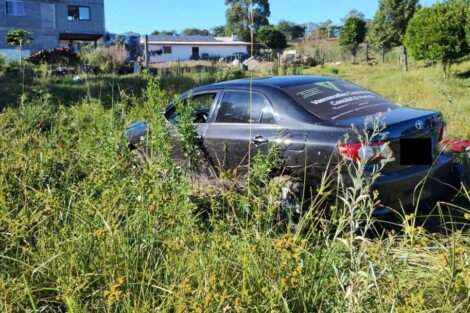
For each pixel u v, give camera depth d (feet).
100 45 130.62
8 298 10.18
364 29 140.67
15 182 14.69
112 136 16.10
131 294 10.07
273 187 12.09
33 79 68.49
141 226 11.69
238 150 17.33
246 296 8.96
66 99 49.32
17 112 24.63
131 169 14.38
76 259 11.10
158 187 12.57
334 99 16.90
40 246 11.84
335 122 15.46
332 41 212.84
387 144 14.17
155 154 15.21
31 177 15.21
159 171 13.21
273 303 8.83
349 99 17.07
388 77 65.57
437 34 63.41
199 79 64.49
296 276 9.18
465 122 27.14
